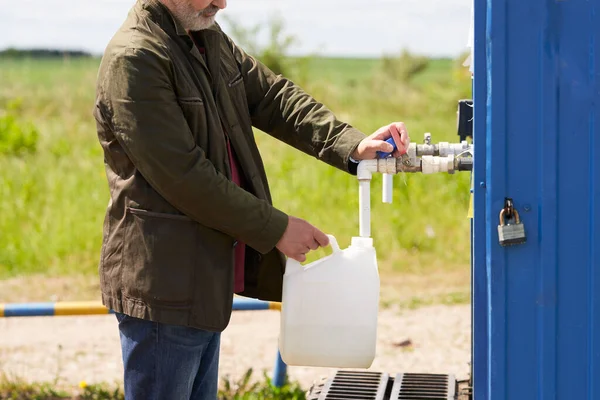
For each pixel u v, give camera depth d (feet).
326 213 29.09
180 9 9.57
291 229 9.66
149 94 9.18
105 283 9.89
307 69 76.43
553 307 8.73
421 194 30.14
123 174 9.68
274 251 10.45
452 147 10.00
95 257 25.80
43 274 24.52
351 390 12.73
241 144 10.21
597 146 8.55
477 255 8.93
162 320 9.45
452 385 12.59
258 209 9.53
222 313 9.66
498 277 8.77
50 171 35.04
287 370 15.71
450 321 19.84
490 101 8.61
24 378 16.58
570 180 8.63
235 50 11.10
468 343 18.33
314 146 10.73
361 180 9.96
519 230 8.59
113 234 9.80
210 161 9.55
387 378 13.05
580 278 8.70
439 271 24.08
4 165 36.29
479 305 9.02
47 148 40.09
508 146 8.64
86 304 14.83
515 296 8.79
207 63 10.02
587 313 8.72
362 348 9.77
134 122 9.17
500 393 8.90
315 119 10.76
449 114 58.70
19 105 58.59
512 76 8.57
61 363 17.47
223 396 15.44
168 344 9.64
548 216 8.64
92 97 61.57
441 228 27.43
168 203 9.51
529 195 8.66
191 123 9.58
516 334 8.82
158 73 9.23
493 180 8.67
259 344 18.52
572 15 8.47
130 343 9.80
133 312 9.57
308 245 9.74
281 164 35.29
